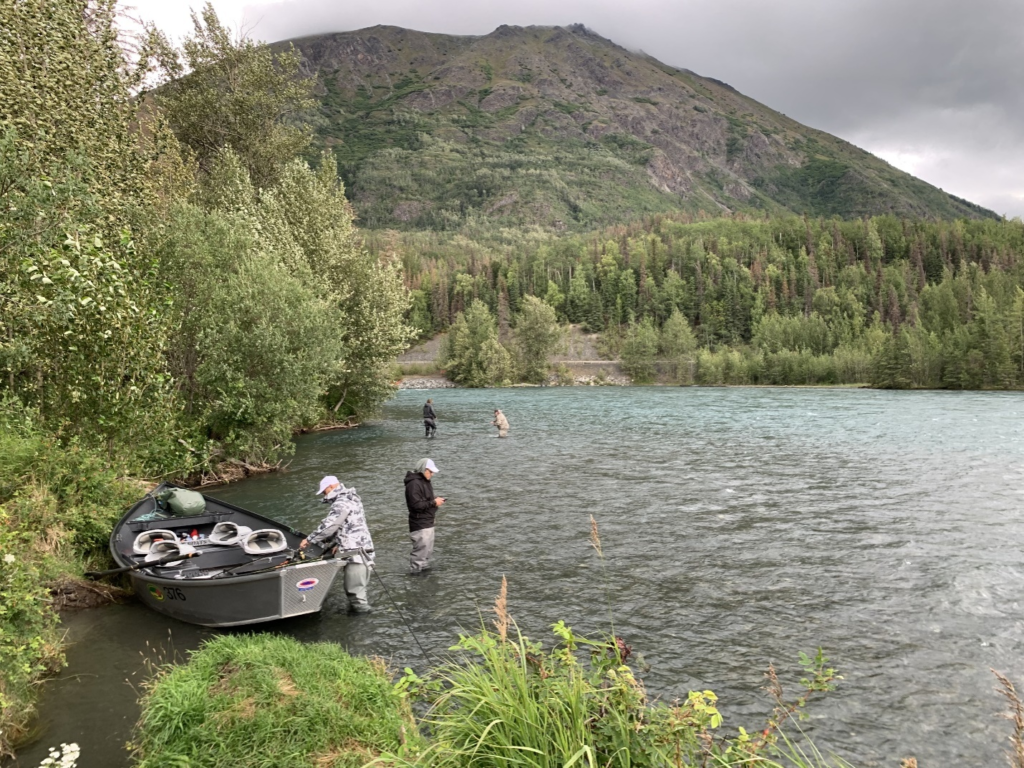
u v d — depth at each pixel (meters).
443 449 26.53
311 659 5.89
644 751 3.46
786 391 85.44
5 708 5.61
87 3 18.47
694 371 117.50
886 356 90.81
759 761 3.71
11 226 10.16
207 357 19.80
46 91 15.36
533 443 28.42
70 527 9.98
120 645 7.73
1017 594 9.15
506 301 166.38
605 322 162.38
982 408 48.31
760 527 13.16
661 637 7.77
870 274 166.12
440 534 12.78
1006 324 87.94
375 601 9.15
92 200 11.50
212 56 39.41
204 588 8.07
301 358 21.55
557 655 4.20
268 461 21.55
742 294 157.88
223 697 4.96
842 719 5.88
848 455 23.73
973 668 6.91
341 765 4.25
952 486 17.44
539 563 10.84
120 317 11.95
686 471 20.34
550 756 3.42
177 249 19.27
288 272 25.17
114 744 5.46
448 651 7.40
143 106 21.02
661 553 11.35
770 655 7.27
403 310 38.66
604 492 16.97
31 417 11.70
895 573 10.16
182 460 16.75
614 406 55.31
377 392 37.19
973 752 5.34
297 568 8.04
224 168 34.00
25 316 10.49
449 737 3.82
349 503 9.09
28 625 6.92
